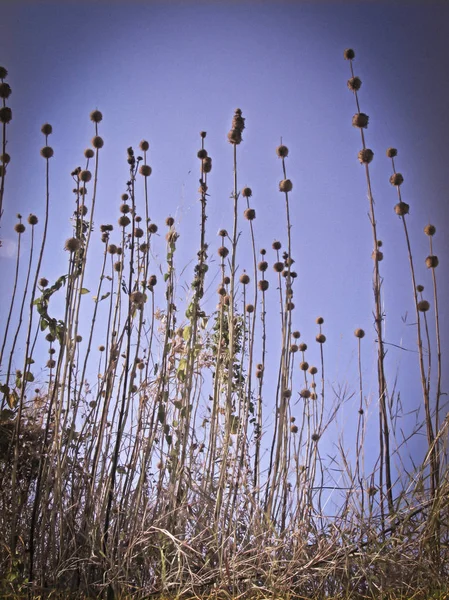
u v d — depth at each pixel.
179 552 1.79
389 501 1.85
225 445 1.98
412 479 1.85
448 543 1.82
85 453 2.11
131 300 2.00
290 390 2.26
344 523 1.86
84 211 2.06
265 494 2.12
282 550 1.89
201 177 2.18
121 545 1.95
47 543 1.92
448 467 1.80
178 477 2.02
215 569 1.79
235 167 2.01
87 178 2.07
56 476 1.87
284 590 1.74
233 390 2.36
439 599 1.68
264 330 2.46
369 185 1.97
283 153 2.09
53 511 1.86
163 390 2.12
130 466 2.05
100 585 1.82
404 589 1.79
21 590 1.75
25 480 2.09
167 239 2.23
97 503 2.03
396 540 1.75
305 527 1.91
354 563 1.80
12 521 1.81
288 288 2.07
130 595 1.81
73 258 1.93
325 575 1.77
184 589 1.77
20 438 2.10
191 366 2.11
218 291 2.43
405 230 1.98
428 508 1.81
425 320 2.00
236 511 1.96
